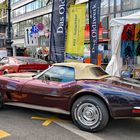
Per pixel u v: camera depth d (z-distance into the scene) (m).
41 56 31.56
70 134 5.94
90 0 11.63
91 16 11.66
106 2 25.92
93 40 11.70
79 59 11.62
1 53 21.80
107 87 6.01
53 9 12.14
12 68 14.30
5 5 33.72
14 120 6.95
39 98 6.81
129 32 12.50
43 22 42.97
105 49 21.66
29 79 7.14
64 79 6.66
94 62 11.77
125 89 5.92
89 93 6.10
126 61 12.50
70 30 11.80
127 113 5.75
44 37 35.81
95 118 6.01
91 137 5.79
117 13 24.75
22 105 7.18
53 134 5.91
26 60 14.91
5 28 24.92
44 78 6.98
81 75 6.62
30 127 6.38
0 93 7.55
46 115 7.48
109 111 5.90
